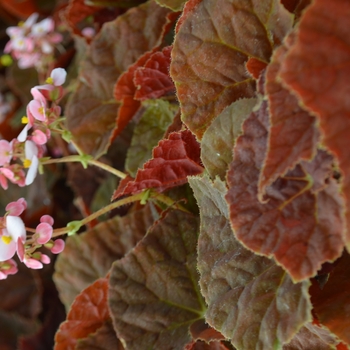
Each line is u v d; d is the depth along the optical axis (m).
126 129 0.88
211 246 0.72
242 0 0.70
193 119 0.72
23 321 0.97
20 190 1.05
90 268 0.86
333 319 0.69
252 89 0.72
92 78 0.85
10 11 1.13
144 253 0.77
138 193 0.78
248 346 0.69
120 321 0.77
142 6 0.83
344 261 0.70
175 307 0.77
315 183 0.67
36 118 0.76
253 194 0.68
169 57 0.76
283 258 0.67
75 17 0.88
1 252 0.74
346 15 0.64
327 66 0.64
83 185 0.92
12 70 1.03
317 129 0.66
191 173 0.76
